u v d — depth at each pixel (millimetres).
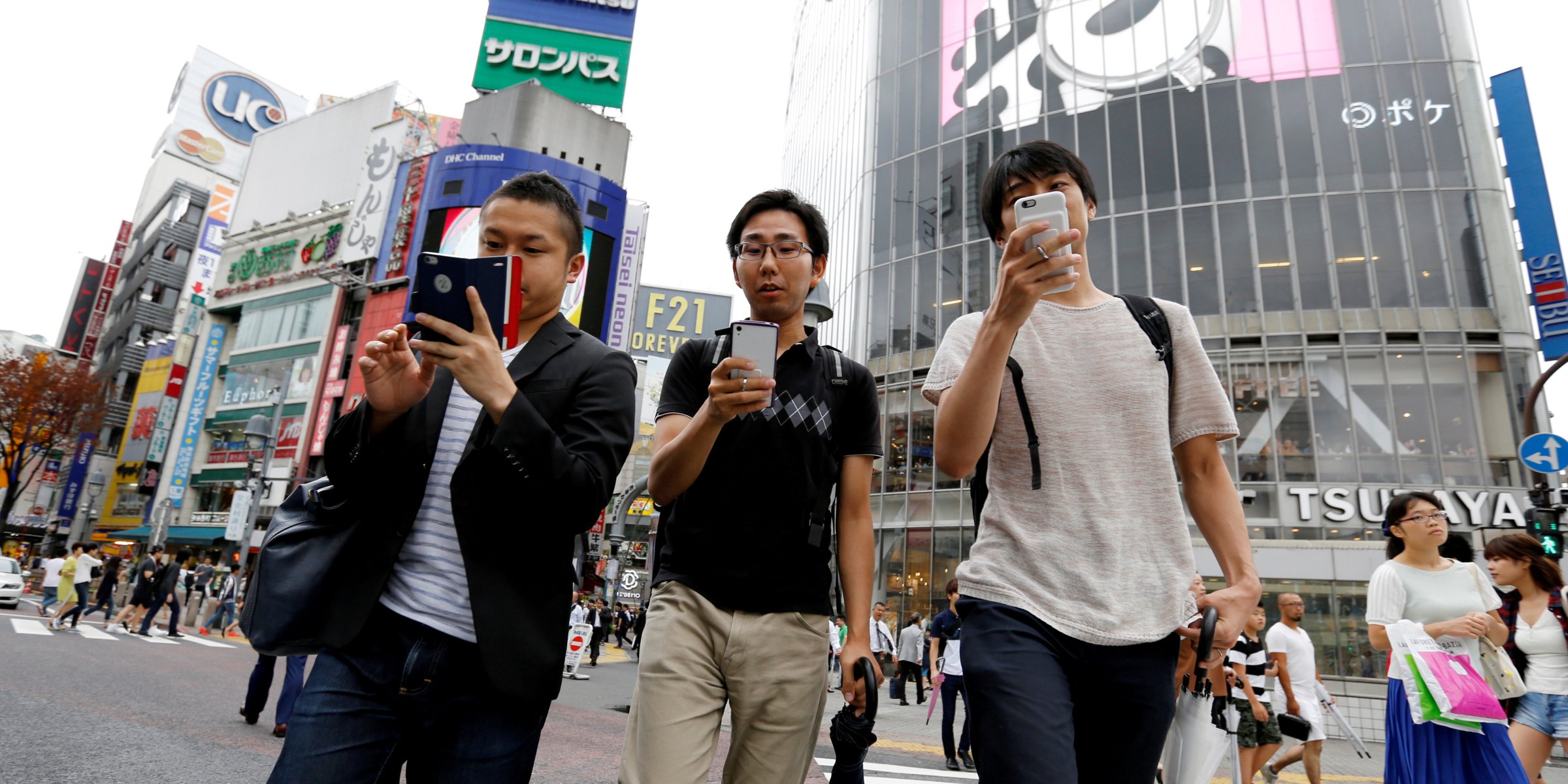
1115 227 19562
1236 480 16828
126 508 37062
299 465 30031
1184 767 1679
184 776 4250
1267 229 18234
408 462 1627
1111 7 21250
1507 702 4176
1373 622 3842
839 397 2334
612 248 29359
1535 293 16562
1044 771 1443
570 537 1674
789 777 2080
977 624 1700
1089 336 1883
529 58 35219
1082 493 1745
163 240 48125
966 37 23828
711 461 2152
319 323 32375
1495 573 4270
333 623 1546
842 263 27297
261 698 6141
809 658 2092
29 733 4840
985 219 2070
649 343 47938
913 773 6656
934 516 20578
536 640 1596
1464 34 18328
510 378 1529
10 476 38188
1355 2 18922
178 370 36688
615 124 32875
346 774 1489
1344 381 16875
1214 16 19938
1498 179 17359
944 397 1854
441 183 29844
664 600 2109
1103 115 20594
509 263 1465
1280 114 18812
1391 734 3600
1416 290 17016
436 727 1584
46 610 16844
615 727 8078
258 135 39500
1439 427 16172
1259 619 5668
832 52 33219
